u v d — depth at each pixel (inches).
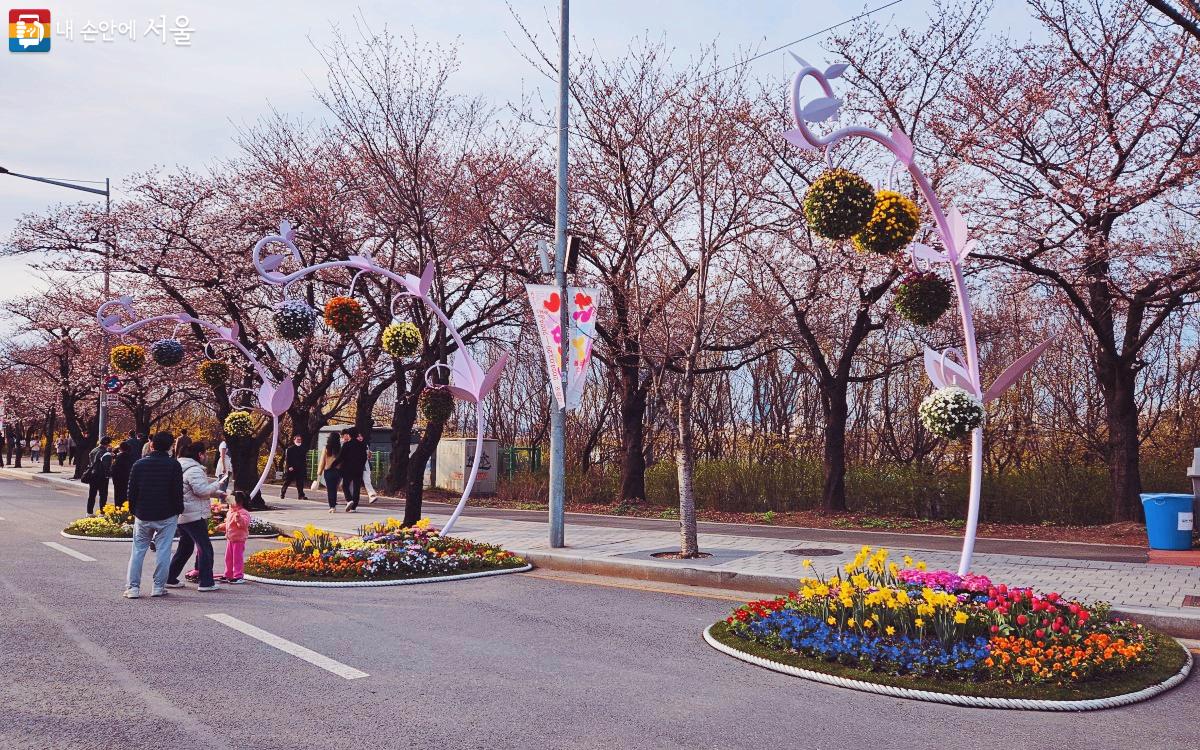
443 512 825.5
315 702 218.1
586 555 476.7
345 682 237.3
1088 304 711.7
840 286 775.1
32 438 2689.5
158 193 838.5
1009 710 219.1
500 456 1228.5
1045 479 723.4
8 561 469.7
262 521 688.4
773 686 239.1
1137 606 323.6
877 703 224.1
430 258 857.5
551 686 236.5
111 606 346.6
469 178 925.2
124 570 443.2
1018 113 647.8
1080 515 699.4
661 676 248.8
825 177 291.6
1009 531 634.8
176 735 191.9
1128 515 632.4
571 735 195.9
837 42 735.1
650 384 874.1
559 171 534.9
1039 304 794.8
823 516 755.4
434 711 212.1
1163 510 505.4
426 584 413.7
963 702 222.5
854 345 781.9
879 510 799.7
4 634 291.3
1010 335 911.7
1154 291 606.9
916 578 303.4
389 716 207.5
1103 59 642.8
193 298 898.1
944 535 611.5
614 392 1120.8
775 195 751.1
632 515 808.3
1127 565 435.5
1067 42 657.6
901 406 1079.0
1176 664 257.0
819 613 285.4
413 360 1040.2
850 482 826.2
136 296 929.5
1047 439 942.4
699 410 1270.9
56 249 824.9
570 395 516.4
